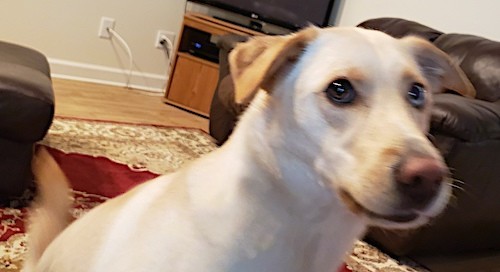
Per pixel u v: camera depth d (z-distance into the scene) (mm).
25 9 2459
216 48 2613
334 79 612
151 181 746
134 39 2777
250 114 667
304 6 2676
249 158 634
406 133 579
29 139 1258
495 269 1620
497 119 1401
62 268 729
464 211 1474
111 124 2070
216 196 635
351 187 582
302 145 617
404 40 755
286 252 632
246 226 618
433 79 803
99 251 691
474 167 1402
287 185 619
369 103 610
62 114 2055
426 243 1508
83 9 2588
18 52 1605
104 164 1676
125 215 702
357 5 2613
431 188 556
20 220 1247
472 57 1820
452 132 1332
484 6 2135
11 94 1212
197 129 2324
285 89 642
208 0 2773
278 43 631
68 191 889
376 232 1527
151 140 2020
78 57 2652
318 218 629
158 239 644
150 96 2744
